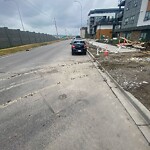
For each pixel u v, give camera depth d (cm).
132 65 912
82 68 917
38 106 437
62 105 437
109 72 771
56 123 348
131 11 3142
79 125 335
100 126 327
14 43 2755
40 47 2756
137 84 563
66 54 1631
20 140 296
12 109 425
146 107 381
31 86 617
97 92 526
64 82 652
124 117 359
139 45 1952
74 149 265
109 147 265
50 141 289
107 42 3422
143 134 296
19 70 916
